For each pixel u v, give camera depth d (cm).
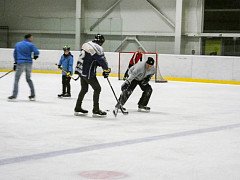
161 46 2956
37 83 2031
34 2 3256
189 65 2462
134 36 3019
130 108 1260
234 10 2750
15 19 3250
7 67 2803
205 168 588
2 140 751
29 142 738
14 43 3186
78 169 570
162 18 2942
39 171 554
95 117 1055
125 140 775
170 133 860
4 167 569
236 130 917
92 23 3072
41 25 3142
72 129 878
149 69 1115
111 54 2653
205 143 766
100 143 743
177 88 2016
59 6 3209
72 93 1647
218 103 1459
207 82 2422
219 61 2391
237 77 2355
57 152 665
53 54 2756
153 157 646
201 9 2819
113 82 2258
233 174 559
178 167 590
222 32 2791
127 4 3036
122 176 541
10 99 1320
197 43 2848
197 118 1091
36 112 1113
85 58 1028
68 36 3086
